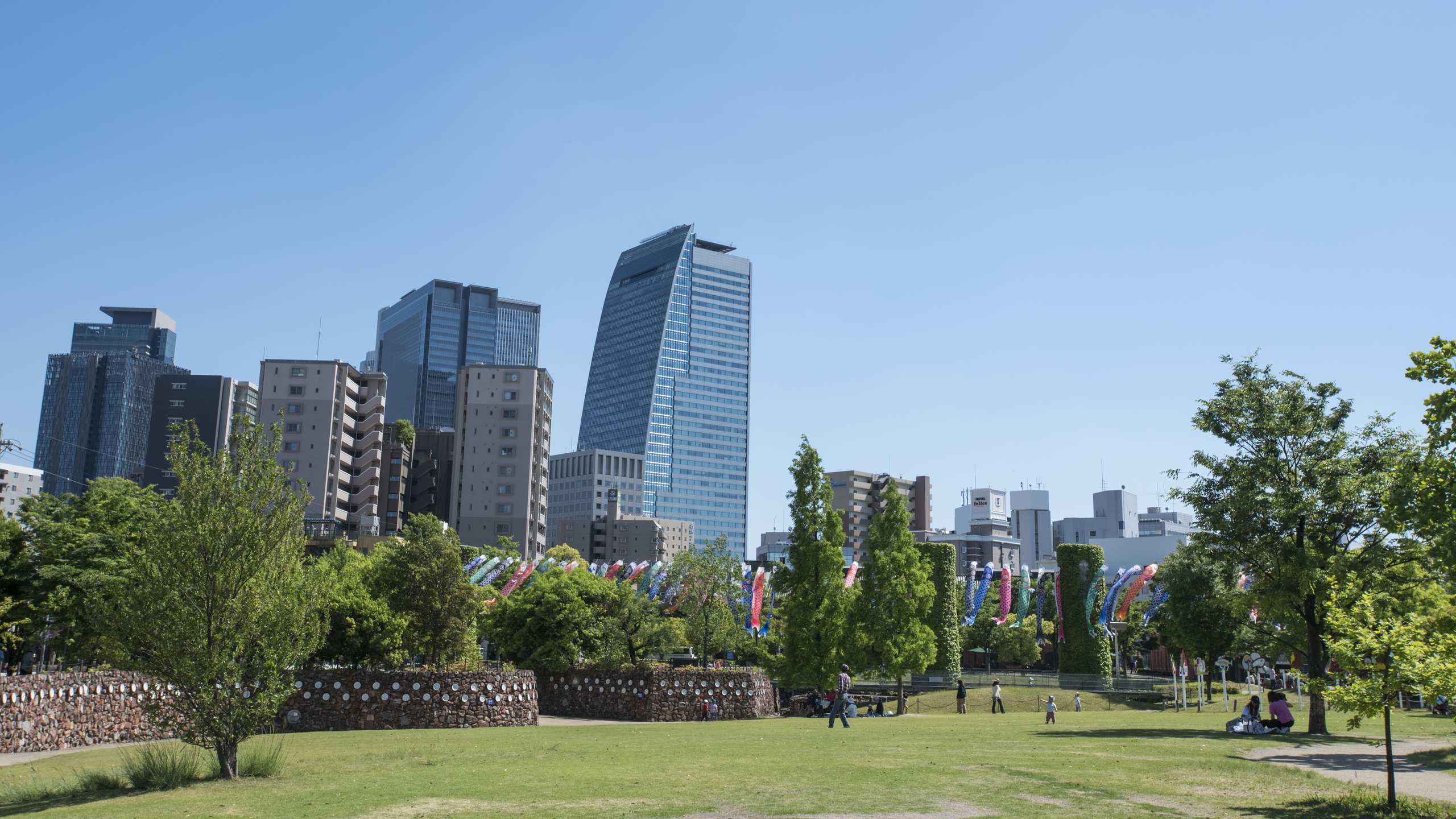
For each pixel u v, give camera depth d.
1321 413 42.19
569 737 41.88
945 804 20.05
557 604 71.38
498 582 78.75
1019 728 43.44
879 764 26.73
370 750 35.62
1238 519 41.28
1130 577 81.81
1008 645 132.62
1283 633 47.59
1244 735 38.00
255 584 28.47
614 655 73.00
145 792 25.20
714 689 63.62
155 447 196.75
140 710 47.09
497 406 175.75
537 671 71.44
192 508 28.28
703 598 84.81
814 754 29.72
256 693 28.42
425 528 66.50
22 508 60.16
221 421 198.62
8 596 54.28
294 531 29.94
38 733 40.31
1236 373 44.25
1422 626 20.30
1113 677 96.38
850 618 65.06
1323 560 39.38
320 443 153.88
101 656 50.31
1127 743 33.66
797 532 65.81
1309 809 19.62
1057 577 93.69
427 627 64.19
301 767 29.66
